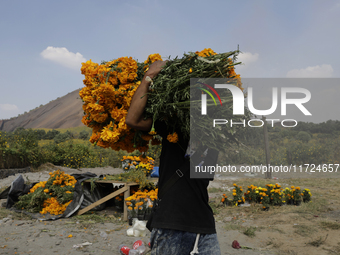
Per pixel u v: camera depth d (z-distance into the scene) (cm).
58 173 605
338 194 813
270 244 404
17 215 551
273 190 662
